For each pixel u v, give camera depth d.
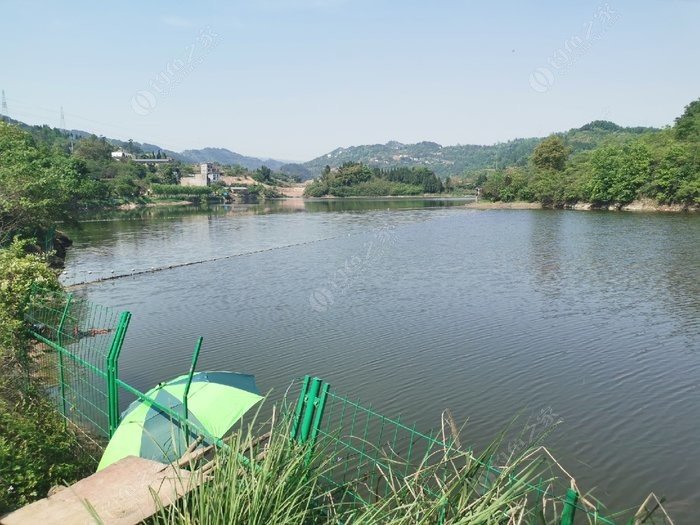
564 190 111.19
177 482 5.18
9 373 9.95
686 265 36.38
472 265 39.03
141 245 52.94
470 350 19.23
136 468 5.53
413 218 91.38
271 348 19.88
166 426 7.15
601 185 101.62
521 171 131.88
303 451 5.01
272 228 72.88
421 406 14.66
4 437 7.61
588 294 28.23
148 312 25.64
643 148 98.44
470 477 4.40
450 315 24.36
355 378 16.77
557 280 32.34
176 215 99.69
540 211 105.88
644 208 96.44
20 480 6.72
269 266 39.88
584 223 74.00
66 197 38.41
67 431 9.08
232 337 21.36
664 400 14.77
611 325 22.19
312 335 21.47
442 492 4.29
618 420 13.68
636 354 18.53
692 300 26.27
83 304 26.05
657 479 11.13
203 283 33.12
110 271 37.44
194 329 22.50
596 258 40.84
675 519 9.88
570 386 15.87
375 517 4.55
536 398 15.09
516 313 24.53
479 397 15.20
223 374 8.54
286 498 4.49
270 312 25.45
